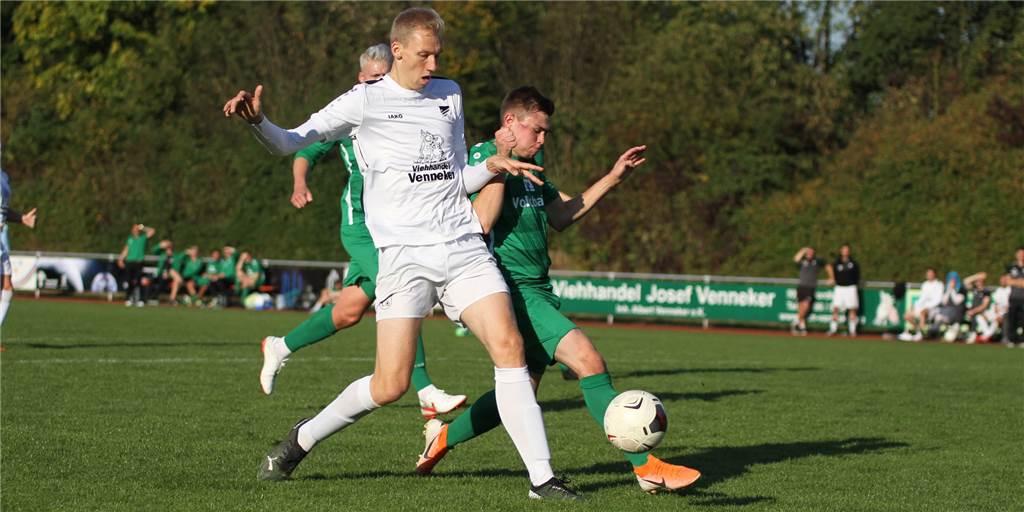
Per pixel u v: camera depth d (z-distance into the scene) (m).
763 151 55.12
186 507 7.53
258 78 61.00
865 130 52.53
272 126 7.42
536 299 8.48
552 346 8.28
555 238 53.94
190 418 11.91
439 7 63.84
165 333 26.36
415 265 7.81
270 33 61.12
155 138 60.38
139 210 57.53
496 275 7.98
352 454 9.95
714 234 51.34
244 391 14.65
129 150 60.75
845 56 64.81
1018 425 13.32
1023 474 9.77
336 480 8.64
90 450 9.75
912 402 15.62
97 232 57.91
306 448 8.48
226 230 55.59
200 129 61.12
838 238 47.78
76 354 19.47
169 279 47.84
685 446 10.99
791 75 58.25
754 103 55.78
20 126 65.88
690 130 54.59
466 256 7.88
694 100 55.50
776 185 53.72
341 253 53.12
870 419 13.51
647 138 54.84
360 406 8.16
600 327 40.03
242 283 44.94
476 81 63.53
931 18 62.03
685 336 34.28
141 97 64.81
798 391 16.72
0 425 11.08
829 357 25.67
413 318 7.93
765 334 38.66
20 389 14.09
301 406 13.18
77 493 7.95
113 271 47.62
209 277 45.34
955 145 47.19
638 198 53.12
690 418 13.16
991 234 45.19
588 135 60.22
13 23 73.69
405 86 7.87
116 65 68.31
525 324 8.41
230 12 64.69
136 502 7.68
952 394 16.94
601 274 42.47
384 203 7.93
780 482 9.01
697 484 8.81
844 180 49.56
